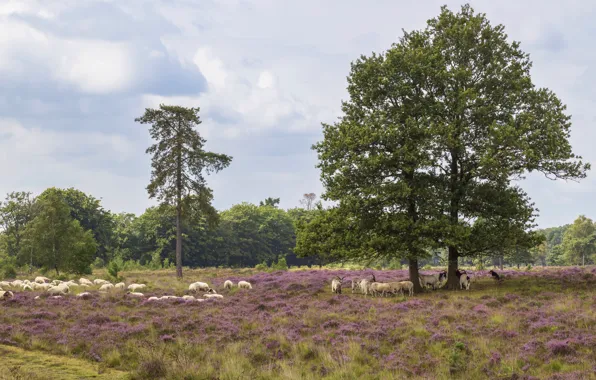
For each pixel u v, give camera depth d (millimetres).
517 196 28000
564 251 124750
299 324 19062
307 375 12898
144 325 18719
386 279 37656
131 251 108062
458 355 13531
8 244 84062
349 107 30500
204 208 52938
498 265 101500
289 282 35719
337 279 30203
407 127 27578
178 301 25219
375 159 26781
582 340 14484
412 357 14344
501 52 29312
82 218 93625
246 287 33125
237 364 13648
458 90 27984
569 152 26516
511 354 13938
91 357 14945
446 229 25781
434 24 30922
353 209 28031
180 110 51469
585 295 22344
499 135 25344
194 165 52281
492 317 18438
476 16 29641
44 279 41625
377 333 17000
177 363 13641
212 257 116125
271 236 130250
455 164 29312
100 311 22000
